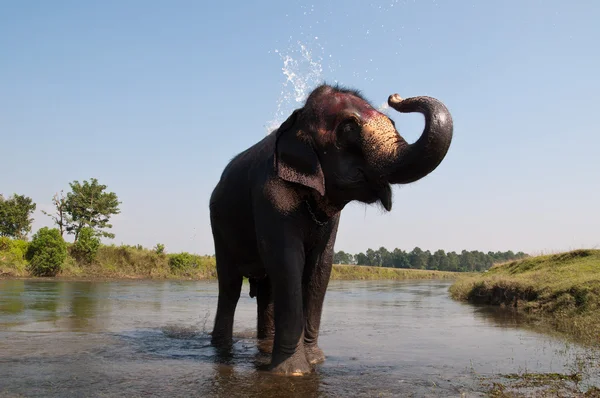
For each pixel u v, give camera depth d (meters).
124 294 17.09
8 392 4.20
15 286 19.62
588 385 4.69
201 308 12.46
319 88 5.35
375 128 4.81
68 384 4.48
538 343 7.32
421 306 15.02
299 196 5.33
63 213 39.50
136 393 4.25
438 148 4.18
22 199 42.59
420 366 5.61
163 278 33.41
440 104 4.30
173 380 4.75
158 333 7.99
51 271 29.16
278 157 5.35
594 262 16.05
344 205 5.33
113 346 6.60
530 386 4.65
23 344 6.49
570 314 10.19
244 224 6.41
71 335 7.38
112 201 40.91
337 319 10.91
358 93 5.34
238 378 4.89
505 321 10.47
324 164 5.12
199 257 38.00
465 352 6.56
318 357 5.92
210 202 7.48
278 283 5.33
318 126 5.15
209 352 6.44
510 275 18.31
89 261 32.41
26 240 31.89
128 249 34.78
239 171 6.48
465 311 13.05
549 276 14.43
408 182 4.50
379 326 9.55
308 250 5.81
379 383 4.75
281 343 5.25
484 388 4.57
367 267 60.47
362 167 4.89
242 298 17.22
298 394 4.31
